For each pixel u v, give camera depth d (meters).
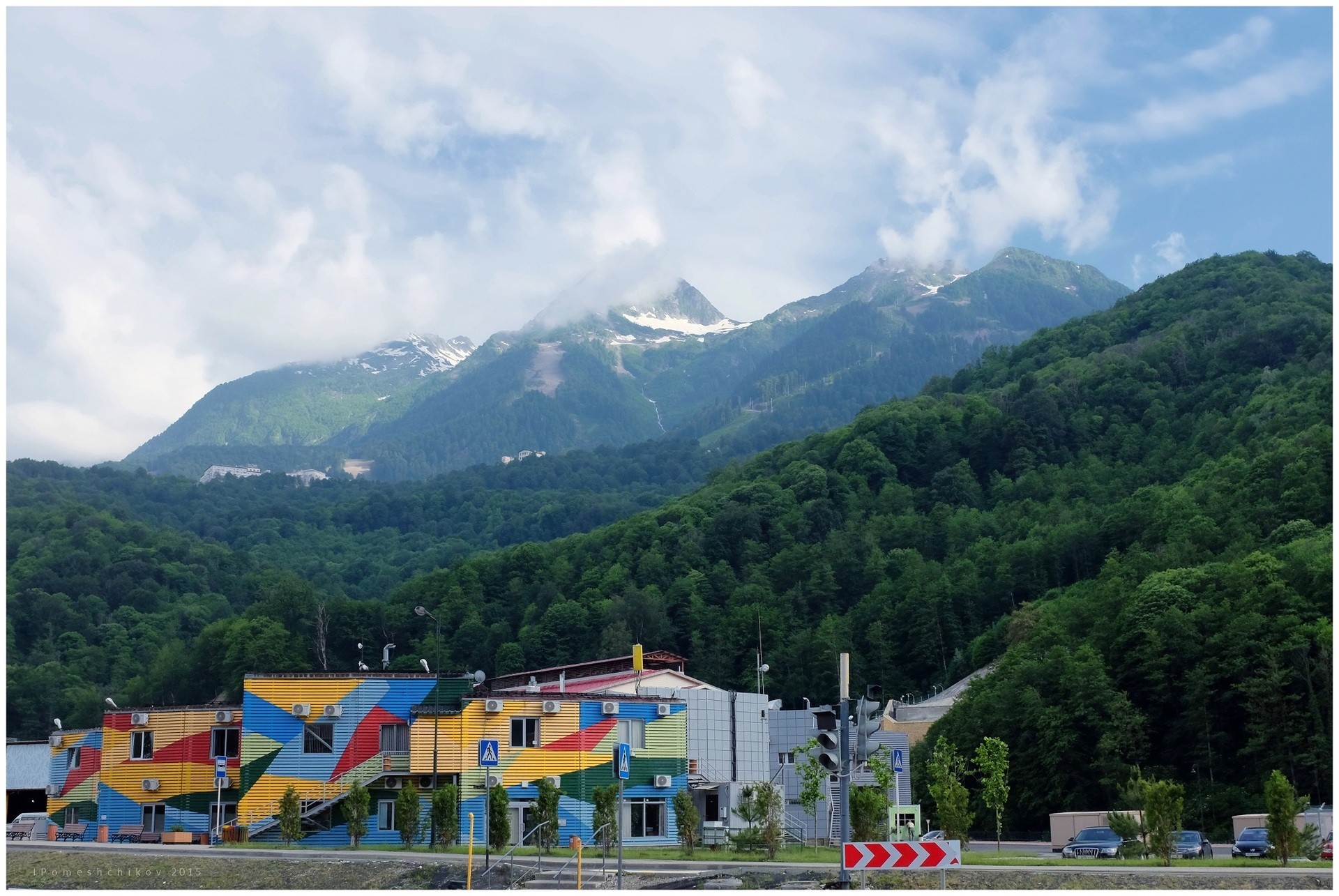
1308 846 51.84
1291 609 101.81
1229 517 147.75
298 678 69.12
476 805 67.31
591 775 69.75
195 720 71.75
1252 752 95.12
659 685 81.12
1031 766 102.00
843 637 169.62
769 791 59.81
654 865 51.53
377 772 68.12
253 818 67.56
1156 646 103.44
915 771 108.25
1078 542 185.00
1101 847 62.12
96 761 76.06
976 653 160.25
